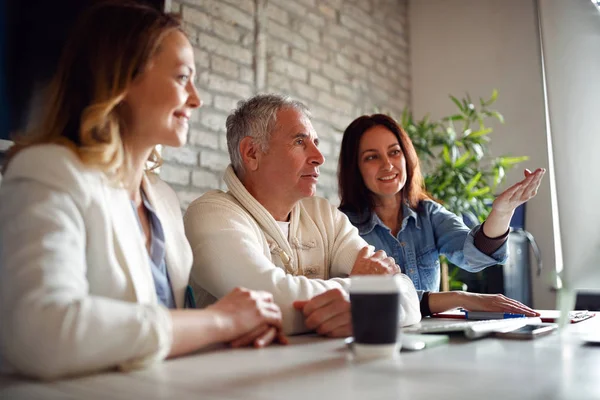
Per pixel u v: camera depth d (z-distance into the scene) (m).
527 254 3.26
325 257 1.44
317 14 3.39
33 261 0.64
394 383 0.54
